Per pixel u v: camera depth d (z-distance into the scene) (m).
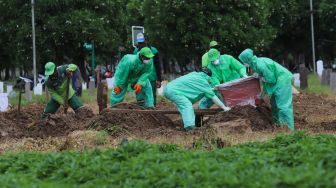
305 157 10.52
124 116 19.50
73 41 50.84
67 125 19.91
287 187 8.44
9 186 9.75
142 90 21.70
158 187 9.62
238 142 15.49
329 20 65.06
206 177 9.62
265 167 10.19
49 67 21.36
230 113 18.78
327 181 8.21
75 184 10.41
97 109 29.75
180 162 10.99
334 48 70.06
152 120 20.11
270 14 60.34
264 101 19.50
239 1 50.53
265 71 19.08
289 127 19.22
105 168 10.95
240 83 19.42
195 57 54.97
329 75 41.72
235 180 9.16
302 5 66.38
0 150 16.78
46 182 10.62
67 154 12.62
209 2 49.88
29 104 32.69
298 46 71.19
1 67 66.12
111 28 52.97
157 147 13.22
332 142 12.62
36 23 49.50
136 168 10.70
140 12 54.47
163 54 66.69
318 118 22.98
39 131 19.97
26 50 49.75
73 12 48.84
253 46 52.12
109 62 78.81
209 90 19.27
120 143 15.12
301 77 37.97
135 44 26.02
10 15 50.09
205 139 15.52
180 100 19.06
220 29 49.78
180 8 49.94
